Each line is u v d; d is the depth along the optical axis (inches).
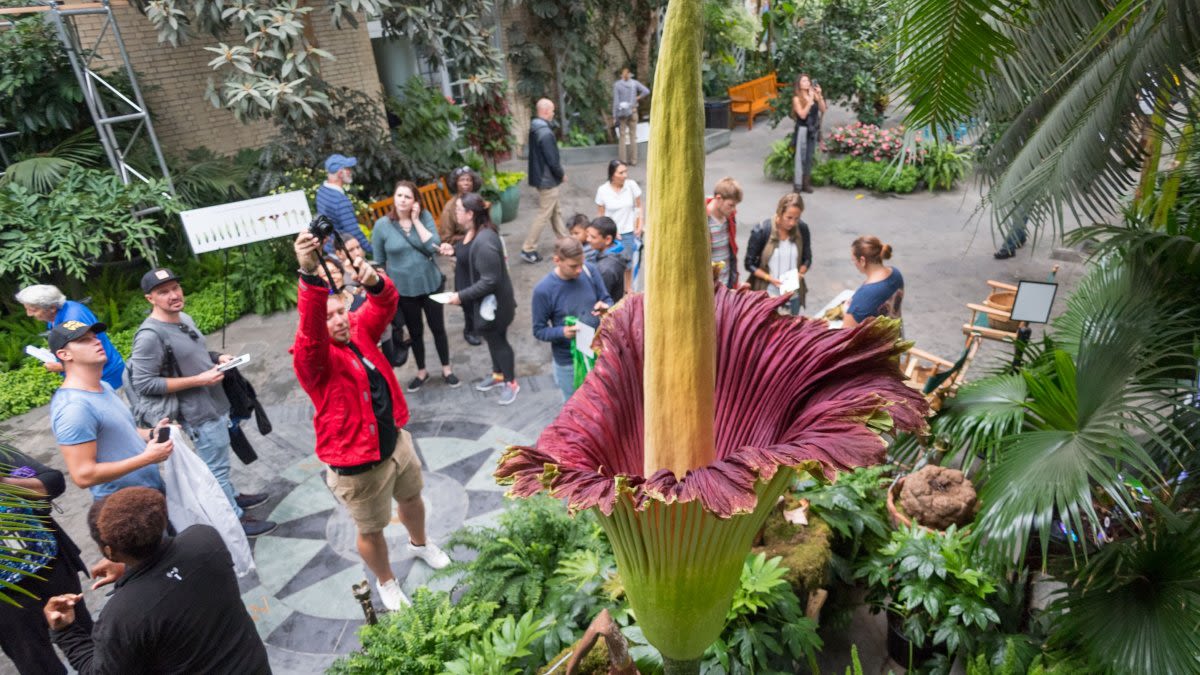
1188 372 91.3
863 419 38.2
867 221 371.2
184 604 87.8
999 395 111.5
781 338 46.6
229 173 355.9
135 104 326.3
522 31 505.0
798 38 460.1
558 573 127.9
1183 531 82.4
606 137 564.7
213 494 144.2
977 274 297.3
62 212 272.1
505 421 214.5
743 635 102.5
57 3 272.8
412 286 218.2
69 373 131.0
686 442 38.1
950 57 81.9
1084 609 89.4
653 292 36.6
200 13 303.9
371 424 132.0
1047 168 81.9
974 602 115.0
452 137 409.1
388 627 116.6
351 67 418.0
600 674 96.3
